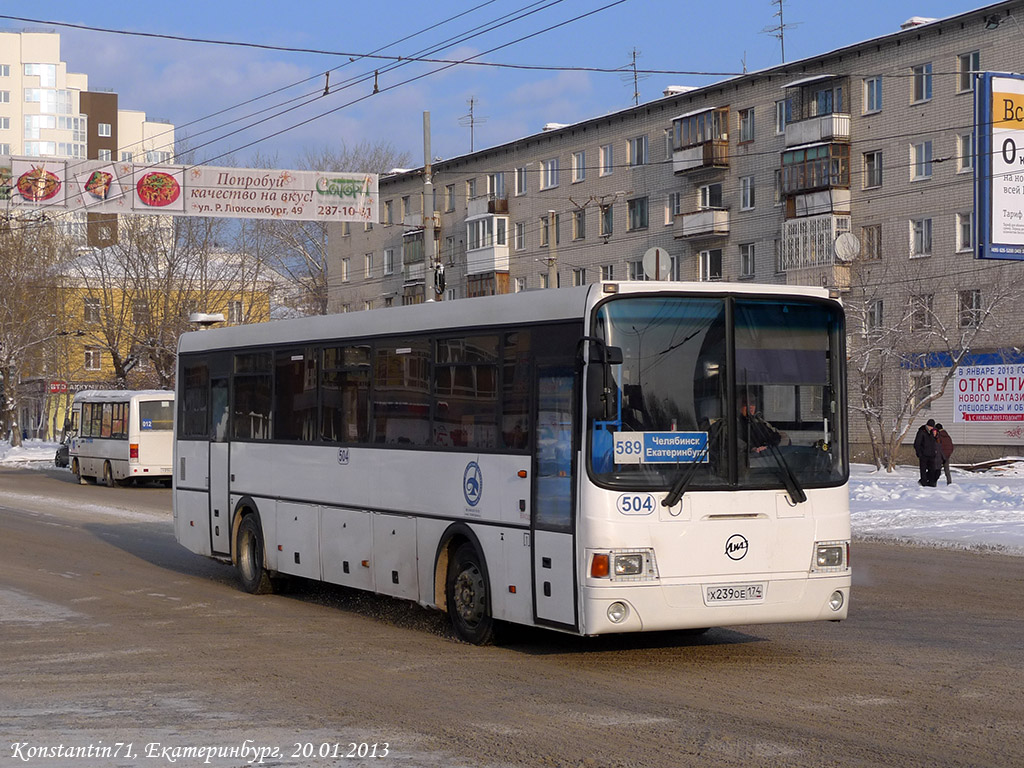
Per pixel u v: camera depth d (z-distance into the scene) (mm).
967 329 40594
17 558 17469
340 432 12188
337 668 9227
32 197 25109
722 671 8992
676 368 9023
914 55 44531
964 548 18359
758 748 6695
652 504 8836
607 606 8695
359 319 11977
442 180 69438
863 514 23203
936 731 7066
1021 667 9078
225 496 14461
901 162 44969
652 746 6762
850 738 6906
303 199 26328
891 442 39125
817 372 9398
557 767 6355
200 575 15578
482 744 6840
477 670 9094
